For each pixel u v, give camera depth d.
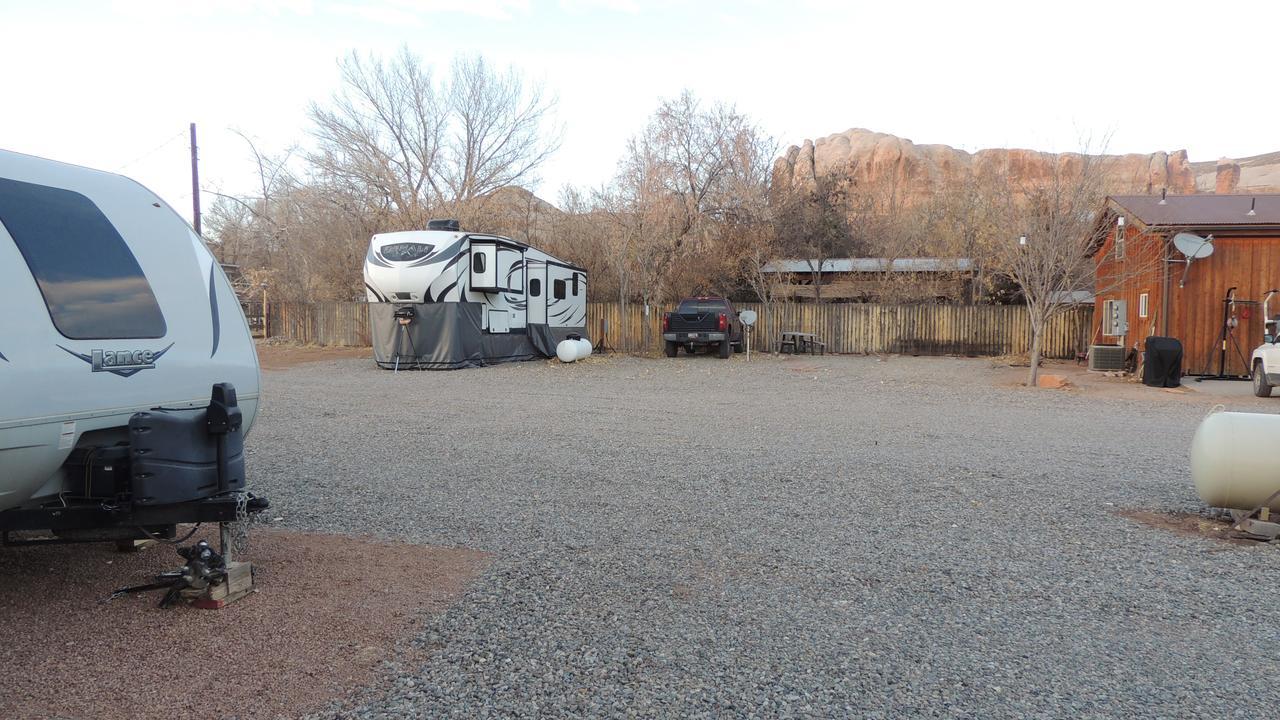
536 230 32.69
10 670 3.26
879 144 90.19
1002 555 4.99
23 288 3.47
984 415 11.95
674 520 5.72
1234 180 114.19
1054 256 16.44
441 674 3.28
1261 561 4.94
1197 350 18.55
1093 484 7.09
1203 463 5.60
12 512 3.85
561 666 3.37
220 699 3.05
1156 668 3.41
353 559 4.74
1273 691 3.20
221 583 3.99
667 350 24.72
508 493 6.52
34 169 3.85
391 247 19.59
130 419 3.72
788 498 6.42
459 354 19.83
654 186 26.77
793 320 28.20
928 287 31.28
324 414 11.40
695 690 3.16
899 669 3.37
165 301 4.29
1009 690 3.19
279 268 34.09
